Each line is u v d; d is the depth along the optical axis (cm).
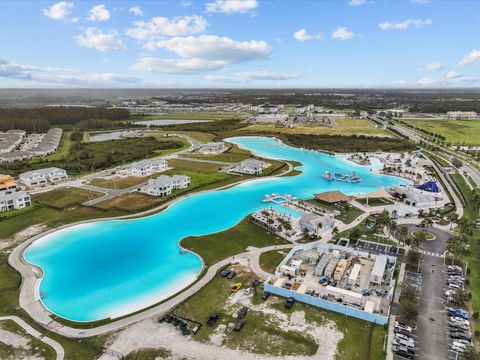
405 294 7500
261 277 8669
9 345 6488
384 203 14012
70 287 8481
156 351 6269
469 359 5691
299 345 6366
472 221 11844
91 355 6216
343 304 7400
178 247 10431
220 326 6894
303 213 13000
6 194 14125
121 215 12838
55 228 11731
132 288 8412
